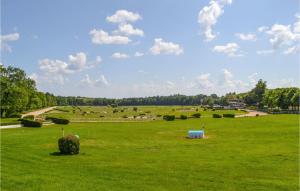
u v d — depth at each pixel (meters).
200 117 122.25
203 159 39.38
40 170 32.09
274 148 47.03
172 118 111.31
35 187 25.70
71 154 43.12
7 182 26.84
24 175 29.34
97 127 83.12
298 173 31.78
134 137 62.62
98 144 53.12
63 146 43.19
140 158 40.34
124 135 65.69
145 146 51.12
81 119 122.00
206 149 47.50
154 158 40.28
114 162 37.75
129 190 25.64
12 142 53.31
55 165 35.62
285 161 37.53
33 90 172.75
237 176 30.52
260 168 33.97
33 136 62.00
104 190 25.41
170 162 37.59
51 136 62.47
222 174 31.33
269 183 27.91
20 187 25.62
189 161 38.16
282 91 181.50
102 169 33.59
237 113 157.00
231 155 41.97
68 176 29.70
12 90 123.06
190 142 55.66
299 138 57.12
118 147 50.03
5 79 124.31
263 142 53.59
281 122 90.31
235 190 26.02
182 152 45.03
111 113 184.50
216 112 168.75
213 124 90.94
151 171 32.62
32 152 44.00
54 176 29.45
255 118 110.00
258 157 40.19
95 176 30.12
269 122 91.56
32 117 104.88
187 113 165.25
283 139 56.56
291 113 150.12
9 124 88.44
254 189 26.23
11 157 38.78
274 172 32.19
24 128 79.50
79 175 30.38
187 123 96.06
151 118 129.12
